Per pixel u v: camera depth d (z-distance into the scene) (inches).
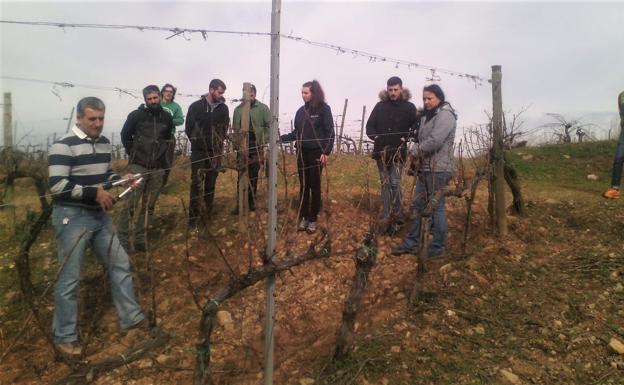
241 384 122.2
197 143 205.0
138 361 130.3
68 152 133.8
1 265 183.6
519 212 235.6
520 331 143.4
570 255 191.5
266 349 111.7
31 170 157.4
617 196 260.8
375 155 197.6
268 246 107.7
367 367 126.9
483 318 149.0
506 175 225.9
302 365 129.3
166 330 143.8
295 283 168.6
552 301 157.9
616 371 126.0
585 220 226.1
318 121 196.4
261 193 258.2
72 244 134.1
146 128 193.5
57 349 125.5
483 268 178.2
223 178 309.7
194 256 187.6
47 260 188.1
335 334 140.9
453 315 149.9
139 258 186.9
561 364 129.6
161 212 234.8
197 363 103.9
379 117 200.5
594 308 152.3
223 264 180.7
